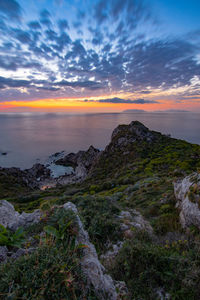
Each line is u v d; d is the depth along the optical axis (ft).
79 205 26.96
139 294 10.23
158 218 23.71
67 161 268.21
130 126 172.14
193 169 64.90
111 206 27.55
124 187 59.67
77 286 7.45
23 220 13.67
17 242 10.37
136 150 129.29
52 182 189.88
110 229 19.35
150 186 45.70
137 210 30.27
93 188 80.38
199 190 19.66
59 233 10.13
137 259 12.35
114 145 158.40
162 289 10.46
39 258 7.83
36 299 6.29
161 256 12.20
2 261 9.37
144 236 17.76
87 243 10.84
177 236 17.35
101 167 138.62
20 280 7.04
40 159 299.79
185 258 11.96
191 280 10.12
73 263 8.24
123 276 12.00
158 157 104.94
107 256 15.46
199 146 115.14
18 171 168.04
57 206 13.44
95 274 8.59
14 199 92.48
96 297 7.77
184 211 20.40
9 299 6.20
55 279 7.07
